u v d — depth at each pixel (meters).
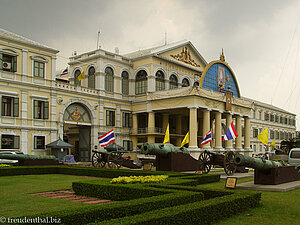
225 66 52.03
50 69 40.09
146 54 50.22
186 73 55.88
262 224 10.21
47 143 39.06
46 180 22.34
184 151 28.55
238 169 28.34
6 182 20.94
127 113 50.59
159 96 46.84
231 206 11.21
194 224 9.42
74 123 43.03
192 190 13.62
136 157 49.69
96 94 45.91
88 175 25.77
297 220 10.75
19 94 36.75
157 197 11.12
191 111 43.12
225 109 48.84
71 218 8.66
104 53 47.91
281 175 19.67
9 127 35.41
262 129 79.31
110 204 9.95
